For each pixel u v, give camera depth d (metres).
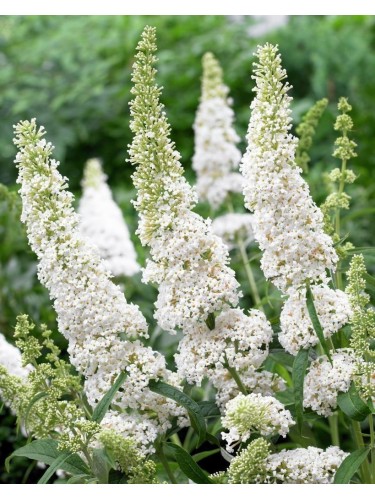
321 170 2.21
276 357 1.08
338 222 1.15
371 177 2.26
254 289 1.45
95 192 1.57
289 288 0.99
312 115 1.26
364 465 1.02
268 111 0.97
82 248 1.00
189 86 2.56
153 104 0.99
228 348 1.00
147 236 1.00
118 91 2.59
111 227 1.53
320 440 1.39
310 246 0.98
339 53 2.68
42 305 1.65
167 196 0.99
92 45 2.71
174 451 1.01
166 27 2.85
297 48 2.66
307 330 0.99
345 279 1.26
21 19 2.88
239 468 0.95
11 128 2.53
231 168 1.58
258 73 0.99
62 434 0.98
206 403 1.06
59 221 0.99
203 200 1.59
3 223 1.72
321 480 0.96
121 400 1.00
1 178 2.53
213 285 0.98
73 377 1.01
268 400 0.98
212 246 1.00
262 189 0.97
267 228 0.98
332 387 0.98
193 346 1.01
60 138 2.47
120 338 1.04
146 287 1.54
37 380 0.99
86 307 0.99
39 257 1.01
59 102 2.46
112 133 2.53
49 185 1.00
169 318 0.99
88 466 1.01
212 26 2.76
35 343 1.00
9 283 1.68
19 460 1.43
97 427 0.96
